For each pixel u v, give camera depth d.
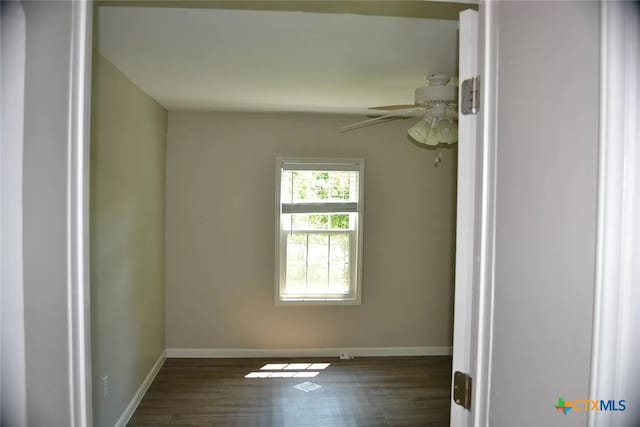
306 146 4.59
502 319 1.00
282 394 3.77
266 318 4.63
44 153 0.99
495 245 1.03
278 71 3.02
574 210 0.78
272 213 4.60
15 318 1.00
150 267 3.91
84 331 1.03
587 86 0.76
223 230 4.57
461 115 1.15
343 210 4.63
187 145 4.50
